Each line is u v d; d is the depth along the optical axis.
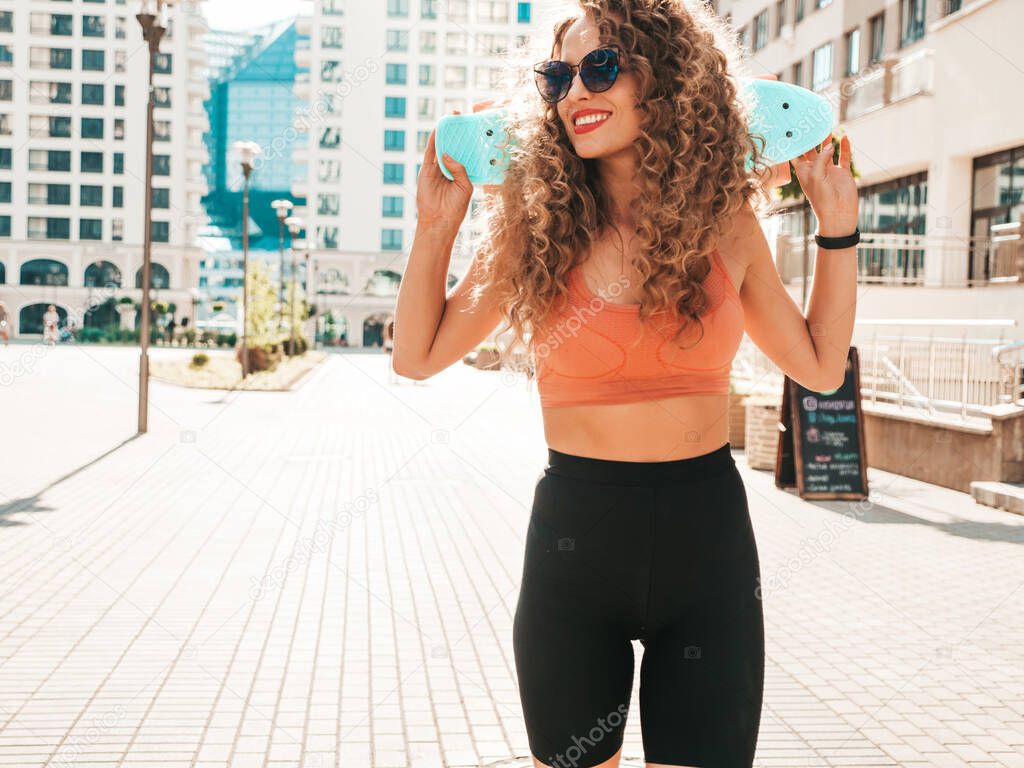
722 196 1.81
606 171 1.88
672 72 1.81
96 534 7.93
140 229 71.94
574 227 1.82
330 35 70.81
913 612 6.00
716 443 1.89
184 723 4.08
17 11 69.69
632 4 1.83
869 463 13.23
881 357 13.26
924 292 18.84
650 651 1.88
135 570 6.76
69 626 5.46
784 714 4.35
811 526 8.88
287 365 39.06
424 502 9.76
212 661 4.91
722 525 1.84
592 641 1.85
